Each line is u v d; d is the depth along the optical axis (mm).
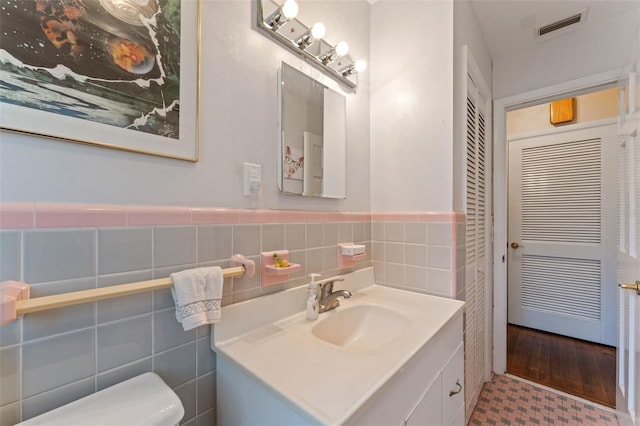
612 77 1688
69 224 596
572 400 1696
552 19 1701
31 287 549
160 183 736
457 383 1167
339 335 1100
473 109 1632
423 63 1381
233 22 905
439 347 984
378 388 620
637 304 1196
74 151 606
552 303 2633
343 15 1384
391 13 1500
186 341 787
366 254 1498
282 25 1015
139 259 695
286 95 1076
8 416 530
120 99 666
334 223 1289
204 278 751
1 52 525
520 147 2799
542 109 2686
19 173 544
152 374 702
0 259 522
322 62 1240
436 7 1344
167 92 746
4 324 485
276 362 730
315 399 579
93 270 626
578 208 2506
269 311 972
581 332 2488
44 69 568
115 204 661
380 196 1521
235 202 901
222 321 843
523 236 2789
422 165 1379
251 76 956
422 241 1368
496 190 2090
